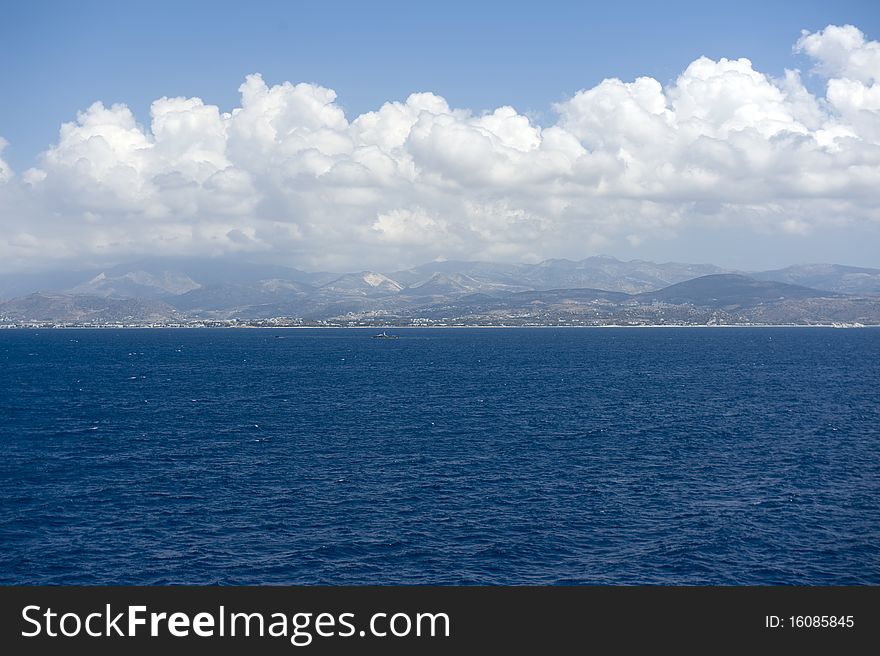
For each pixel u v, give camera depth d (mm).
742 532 63031
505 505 70688
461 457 91125
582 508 69812
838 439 103188
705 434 107125
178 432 108625
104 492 74750
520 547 60000
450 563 57156
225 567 56406
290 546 60312
